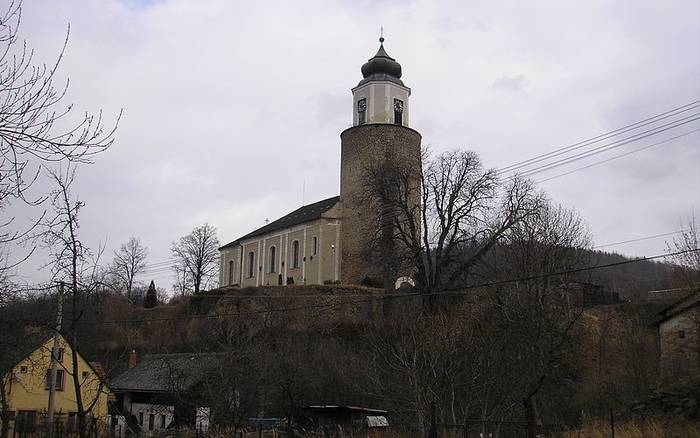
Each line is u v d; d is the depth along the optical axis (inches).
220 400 1269.7
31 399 1589.6
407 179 2284.7
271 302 2197.3
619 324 1761.8
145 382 1905.8
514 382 931.3
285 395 1480.1
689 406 1072.8
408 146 2790.4
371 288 2379.4
